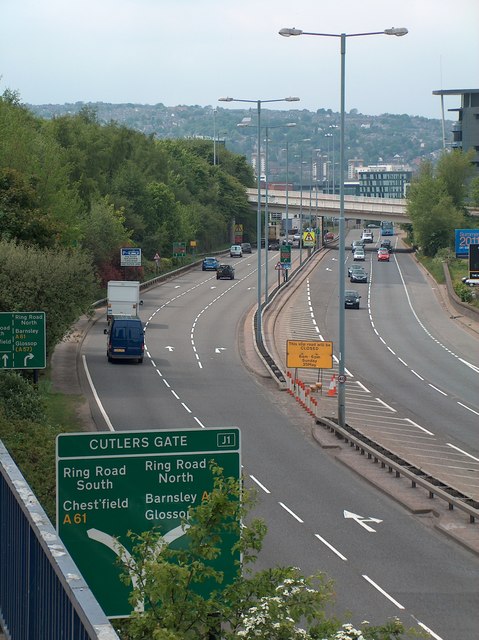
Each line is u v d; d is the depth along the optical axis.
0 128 131.00
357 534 53.62
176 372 107.81
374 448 73.50
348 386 104.81
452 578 46.00
